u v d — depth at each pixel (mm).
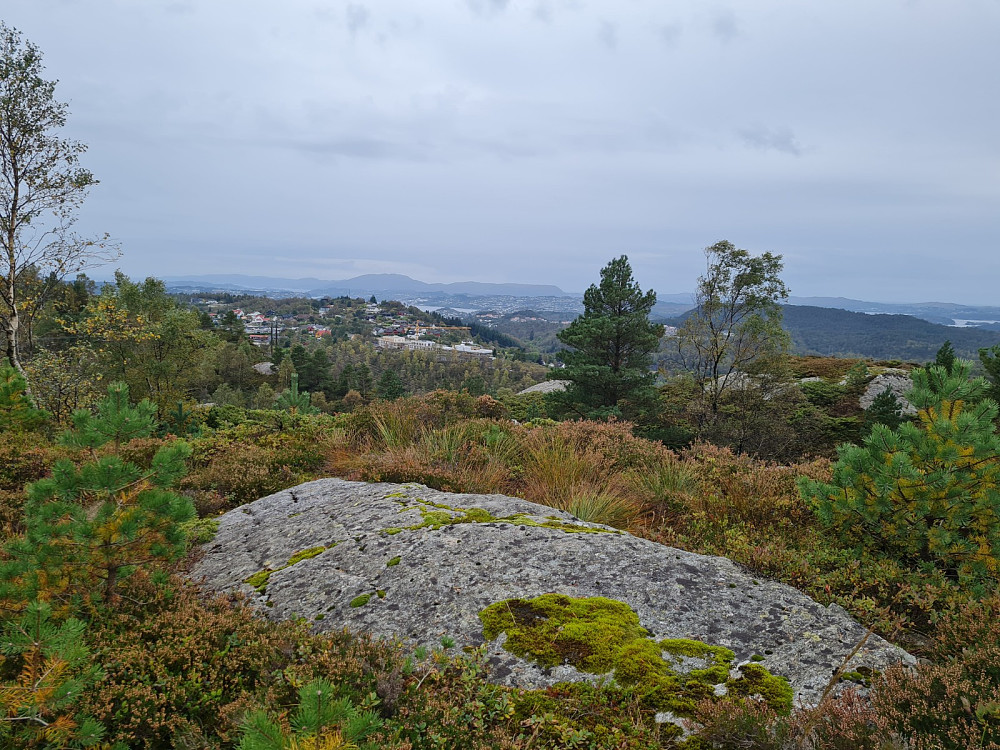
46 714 2359
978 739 2033
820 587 4004
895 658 2998
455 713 2598
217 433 11211
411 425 9680
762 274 26391
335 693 2582
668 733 2559
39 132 15180
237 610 3838
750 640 3254
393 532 4879
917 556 4414
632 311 27047
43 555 3344
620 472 7734
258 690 2775
